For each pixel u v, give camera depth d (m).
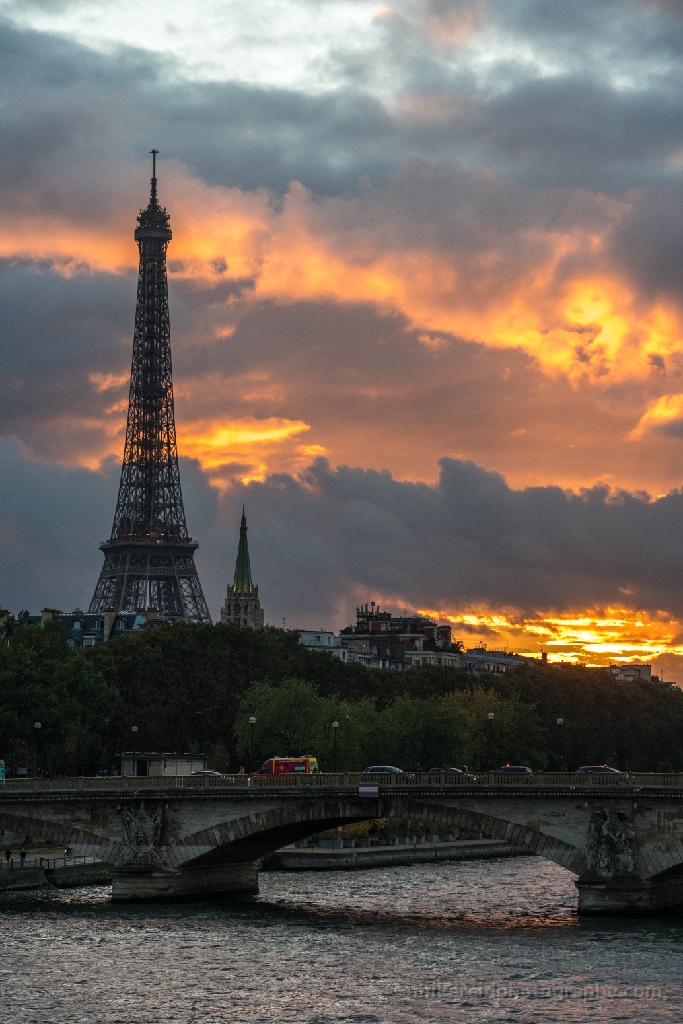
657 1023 103.31
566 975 115.88
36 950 126.12
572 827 143.25
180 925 138.75
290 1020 104.94
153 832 155.38
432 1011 106.69
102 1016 106.06
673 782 141.50
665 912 144.62
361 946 127.75
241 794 153.00
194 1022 104.62
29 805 157.88
